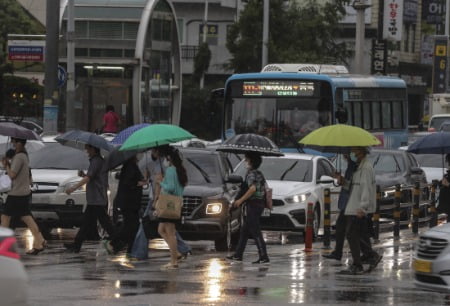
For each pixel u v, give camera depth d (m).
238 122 57.44
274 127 56.66
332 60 105.00
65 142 38.28
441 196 40.78
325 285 29.00
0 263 17.28
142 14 86.81
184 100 117.06
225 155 41.31
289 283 29.23
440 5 145.88
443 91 124.94
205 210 37.44
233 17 130.12
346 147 32.06
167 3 91.94
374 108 60.44
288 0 107.75
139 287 27.59
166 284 28.34
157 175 33.75
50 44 59.34
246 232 34.19
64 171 41.69
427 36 143.25
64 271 30.94
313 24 102.81
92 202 36.09
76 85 86.75
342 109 53.62
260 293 27.06
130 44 86.69
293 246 40.47
